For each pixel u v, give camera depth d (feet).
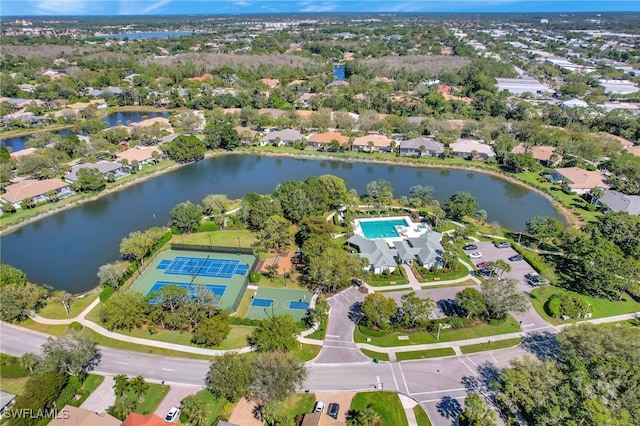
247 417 193.26
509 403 191.21
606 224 342.44
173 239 355.36
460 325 253.65
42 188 425.69
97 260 336.70
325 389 211.41
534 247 342.23
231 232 368.27
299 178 505.66
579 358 197.77
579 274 311.88
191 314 242.99
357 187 476.54
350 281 298.56
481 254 334.85
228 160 568.00
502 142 552.82
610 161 497.87
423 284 298.15
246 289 291.79
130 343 241.96
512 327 256.32
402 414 197.47
